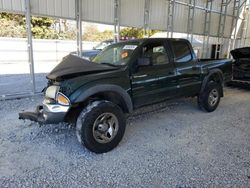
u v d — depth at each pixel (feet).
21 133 12.57
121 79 11.25
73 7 22.94
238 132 13.10
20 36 42.47
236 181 8.33
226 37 44.75
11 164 9.40
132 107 11.97
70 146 11.11
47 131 12.88
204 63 16.22
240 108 18.43
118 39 27.27
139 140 11.87
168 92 13.75
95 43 42.60
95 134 10.19
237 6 44.88
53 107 10.18
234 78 26.16
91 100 10.69
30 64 20.72
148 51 12.80
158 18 31.30
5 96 19.65
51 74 10.82
